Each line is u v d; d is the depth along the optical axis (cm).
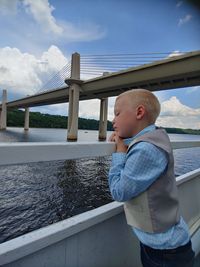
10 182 1403
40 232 98
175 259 100
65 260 105
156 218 97
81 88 3738
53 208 1052
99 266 120
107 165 1641
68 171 1667
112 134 127
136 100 104
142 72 2520
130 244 139
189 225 201
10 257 86
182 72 2133
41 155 95
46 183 1406
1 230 832
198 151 1888
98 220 116
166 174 99
